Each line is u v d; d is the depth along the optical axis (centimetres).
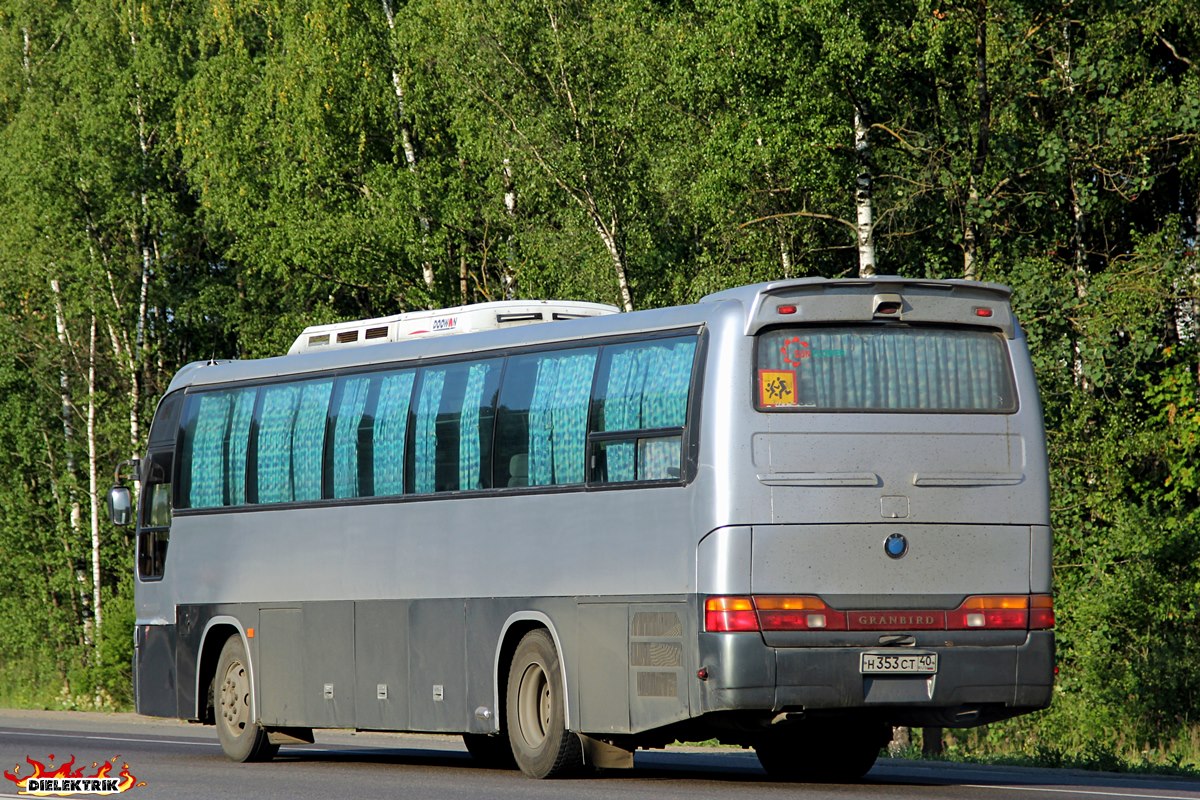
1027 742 9538
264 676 6350
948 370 4781
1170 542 10031
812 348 4706
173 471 6881
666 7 12088
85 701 14062
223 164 14962
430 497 5675
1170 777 6278
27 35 16925
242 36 15425
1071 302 10212
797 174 10400
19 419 17400
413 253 14050
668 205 12075
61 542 17338
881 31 9931
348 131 14488
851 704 4575
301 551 6209
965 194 10425
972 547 4706
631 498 4897
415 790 4894
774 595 4566
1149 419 10538
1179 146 11200
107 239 16438
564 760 5150
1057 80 10831
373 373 6016
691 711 4628
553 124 11844
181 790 5038
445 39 12838
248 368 6669
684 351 4819
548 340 5319
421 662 5669
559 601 5128
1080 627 10162
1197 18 10638
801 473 4625
